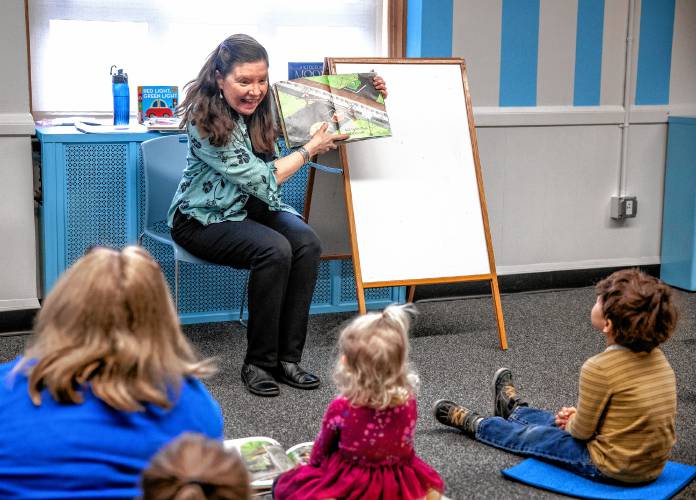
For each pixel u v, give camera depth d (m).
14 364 1.45
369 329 1.93
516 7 4.18
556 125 4.37
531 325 3.90
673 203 4.59
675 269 4.62
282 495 2.05
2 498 1.31
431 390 3.11
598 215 4.56
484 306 4.20
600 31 4.37
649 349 2.28
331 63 3.49
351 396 1.93
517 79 4.26
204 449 1.03
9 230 3.58
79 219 3.62
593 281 4.60
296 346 3.16
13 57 3.46
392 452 1.95
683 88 4.60
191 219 3.21
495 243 4.39
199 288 3.85
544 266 4.50
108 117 3.92
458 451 2.60
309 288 3.16
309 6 4.08
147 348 1.36
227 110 3.07
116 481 1.32
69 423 1.31
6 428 1.32
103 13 3.80
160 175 3.51
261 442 2.46
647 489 2.30
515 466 2.46
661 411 2.26
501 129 4.27
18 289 3.64
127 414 1.34
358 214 3.49
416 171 3.59
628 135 4.51
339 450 1.99
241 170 3.08
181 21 3.92
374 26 4.20
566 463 2.42
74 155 3.56
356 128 3.38
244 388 3.10
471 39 4.14
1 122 3.47
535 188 4.41
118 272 1.37
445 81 3.68
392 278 3.50
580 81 4.38
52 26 3.75
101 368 1.35
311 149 3.27
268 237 3.07
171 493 0.98
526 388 3.14
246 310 3.96
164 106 3.79
